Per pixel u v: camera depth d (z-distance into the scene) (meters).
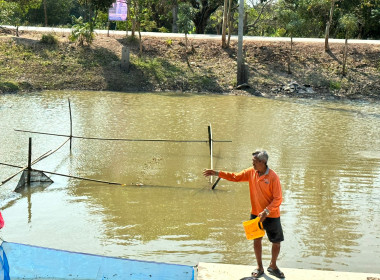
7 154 13.45
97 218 9.37
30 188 11.03
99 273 6.25
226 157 14.00
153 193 10.88
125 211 9.76
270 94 26.38
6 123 17.25
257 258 6.34
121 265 6.25
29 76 25.92
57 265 6.29
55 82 25.92
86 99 23.03
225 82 27.56
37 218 9.28
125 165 13.02
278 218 6.19
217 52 30.47
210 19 45.38
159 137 16.17
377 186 11.66
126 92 25.77
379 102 25.12
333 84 27.11
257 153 6.07
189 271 6.18
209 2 37.91
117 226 9.00
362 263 7.74
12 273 6.29
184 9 30.34
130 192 10.91
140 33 31.62
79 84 26.14
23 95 23.44
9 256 6.29
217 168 12.88
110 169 12.63
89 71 27.11
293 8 38.81
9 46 28.12
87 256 6.30
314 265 7.63
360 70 28.64
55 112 19.59
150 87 26.73
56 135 14.25
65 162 13.12
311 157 14.12
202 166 13.09
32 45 28.56
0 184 10.32
